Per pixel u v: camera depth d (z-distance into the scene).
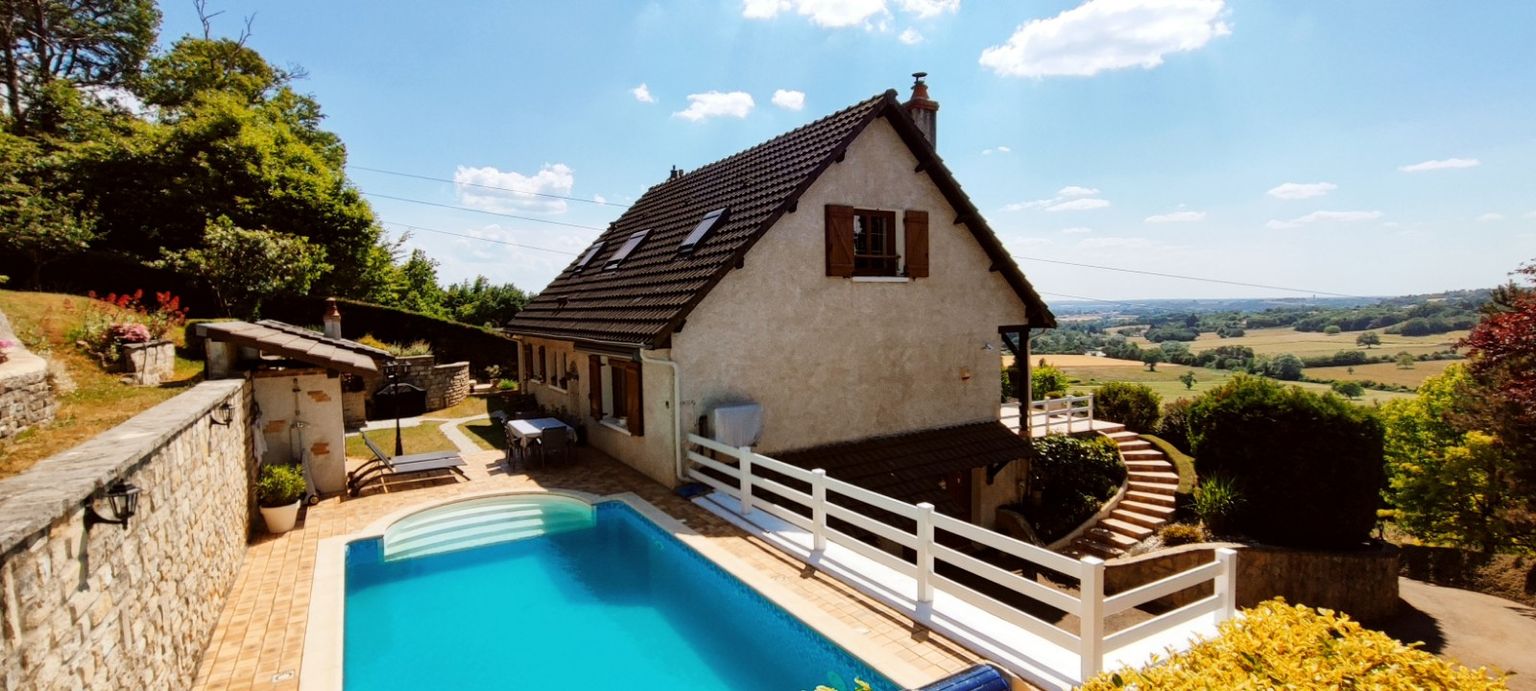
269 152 28.92
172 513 6.25
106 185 25.95
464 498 12.61
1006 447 15.98
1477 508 18.05
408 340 29.72
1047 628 6.59
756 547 10.02
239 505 9.48
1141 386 23.45
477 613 8.91
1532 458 15.66
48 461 4.77
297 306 28.02
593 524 12.02
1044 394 25.42
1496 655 12.10
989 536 7.06
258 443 11.45
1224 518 14.80
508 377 30.84
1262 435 14.55
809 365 14.16
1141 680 4.12
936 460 14.81
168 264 24.98
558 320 17.83
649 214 20.34
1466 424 17.30
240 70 37.53
